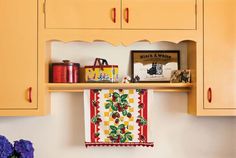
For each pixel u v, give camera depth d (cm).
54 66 247
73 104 262
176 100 264
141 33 235
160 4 236
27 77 233
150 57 262
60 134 261
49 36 233
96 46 263
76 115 262
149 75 261
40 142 261
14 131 260
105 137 250
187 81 248
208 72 237
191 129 264
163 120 264
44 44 233
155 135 263
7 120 260
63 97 262
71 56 262
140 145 250
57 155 261
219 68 237
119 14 235
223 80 237
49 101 256
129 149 262
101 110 251
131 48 263
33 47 233
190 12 236
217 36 237
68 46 262
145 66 261
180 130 264
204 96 237
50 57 258
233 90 237
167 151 263
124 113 251
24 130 261
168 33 235
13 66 233
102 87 250
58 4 234
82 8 234
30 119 261
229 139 264
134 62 261
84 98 252
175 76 254
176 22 236
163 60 262
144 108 251
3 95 233
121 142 250
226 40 238
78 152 261
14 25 233
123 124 251
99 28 234
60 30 233
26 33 233
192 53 247
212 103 237
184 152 264
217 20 238
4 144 197
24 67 233
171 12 236
